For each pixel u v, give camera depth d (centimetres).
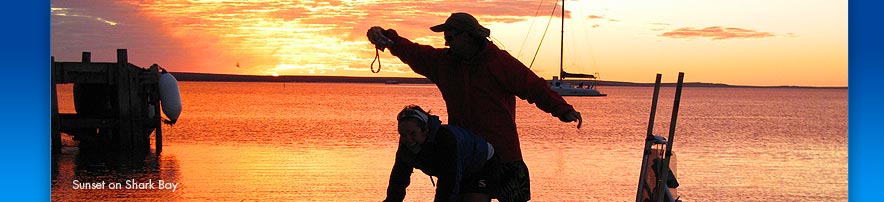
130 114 2266
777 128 4588
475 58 594
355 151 2666
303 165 2194
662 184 656
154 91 2461
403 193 573
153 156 2345
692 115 6281
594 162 2431
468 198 557
